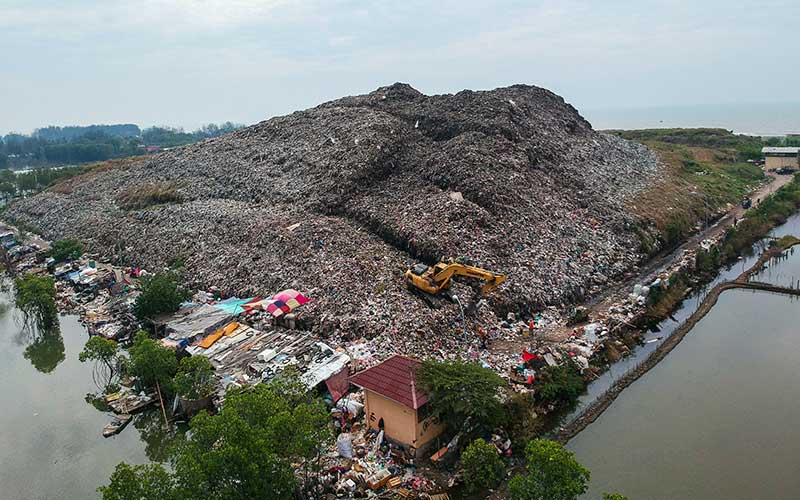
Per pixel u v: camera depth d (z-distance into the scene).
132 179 88.81
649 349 36.44
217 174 74.94
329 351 33.19
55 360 41.75
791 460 25.09
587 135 81.50
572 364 32.06
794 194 74.69
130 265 58.34
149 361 32.28
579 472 18.84
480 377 25.80
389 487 23.31
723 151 111.31
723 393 31.06
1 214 101.94
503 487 23.30
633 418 28.94
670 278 45.44
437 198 51.25
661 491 23.27
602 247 49.81
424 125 70.62
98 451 29.53
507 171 55.59
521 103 76.38
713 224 64.69
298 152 70.81
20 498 25.88
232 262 49.59
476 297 39.00
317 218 53.47
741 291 46.91
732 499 22.70
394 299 38.25
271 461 19.23
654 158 87.00
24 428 32.09
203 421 21.08
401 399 24.50
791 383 31.78
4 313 54.16
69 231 77.12
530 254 45.38
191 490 18.33
